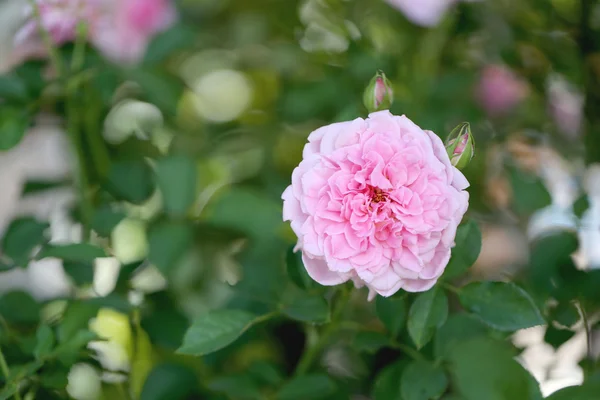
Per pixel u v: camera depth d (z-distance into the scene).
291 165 1.06
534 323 0.74
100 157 0.94
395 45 1.03
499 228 0.96
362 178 0.73
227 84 1.22
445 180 0.72
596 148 0.96
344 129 0.73
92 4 0.88
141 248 0.93
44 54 0.90
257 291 0.85
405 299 0.80
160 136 1.00
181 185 0.88
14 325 0.85
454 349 0.71
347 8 1.02
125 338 0.92
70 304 0.83
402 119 0.73
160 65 0.99
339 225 0.73
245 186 1.01
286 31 1.11
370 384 0.86
